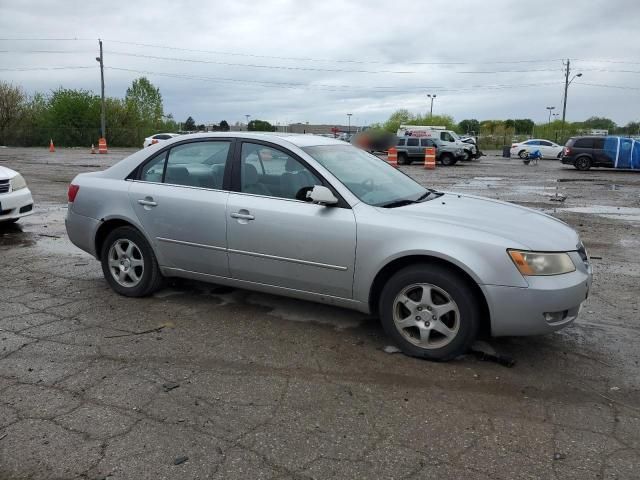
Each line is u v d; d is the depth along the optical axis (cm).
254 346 427
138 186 521
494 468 279
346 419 324
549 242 390
